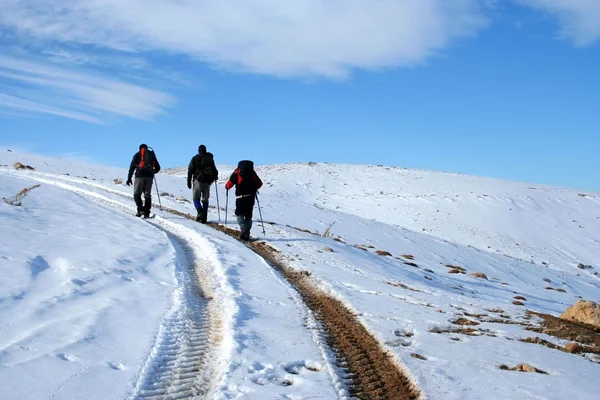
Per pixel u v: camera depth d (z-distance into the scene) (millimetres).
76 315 5594
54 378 4117
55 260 7578
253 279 8078
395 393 4309
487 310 7492
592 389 4305
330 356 5059
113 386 4105
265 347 5129
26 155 34031
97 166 36656
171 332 5496
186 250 10055
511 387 4316
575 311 7574
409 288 8812
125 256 8391
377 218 37031
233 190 33344
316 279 8438
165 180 30375
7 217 9945
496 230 34781
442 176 53188
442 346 5391
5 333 4926
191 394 4137
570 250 32188
